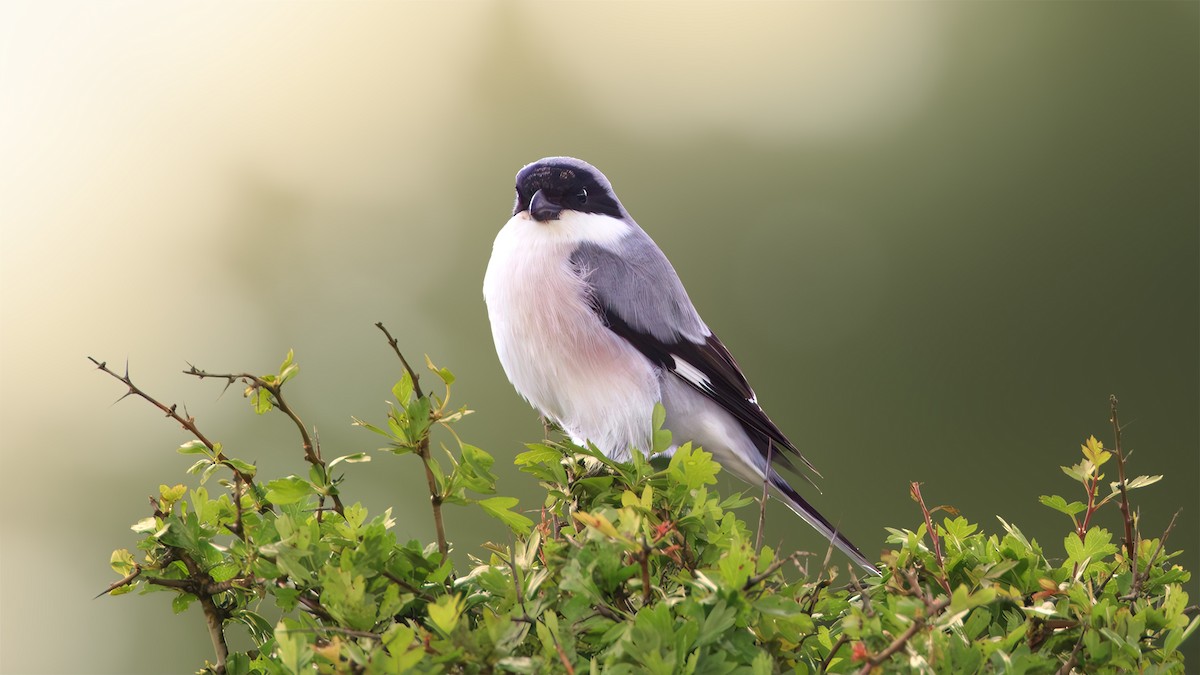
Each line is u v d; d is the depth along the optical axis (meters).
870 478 14.16
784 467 6.77
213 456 3.55
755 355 14.62
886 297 14.59
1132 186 14.45
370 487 13.91
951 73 14.91
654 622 2.82
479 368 15.08
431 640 2.89
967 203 14.70
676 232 15.28
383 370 15.23
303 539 3.15
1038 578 3.55
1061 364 14.30
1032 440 14.09
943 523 3.73
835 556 9.38
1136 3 14.44
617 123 15.97
